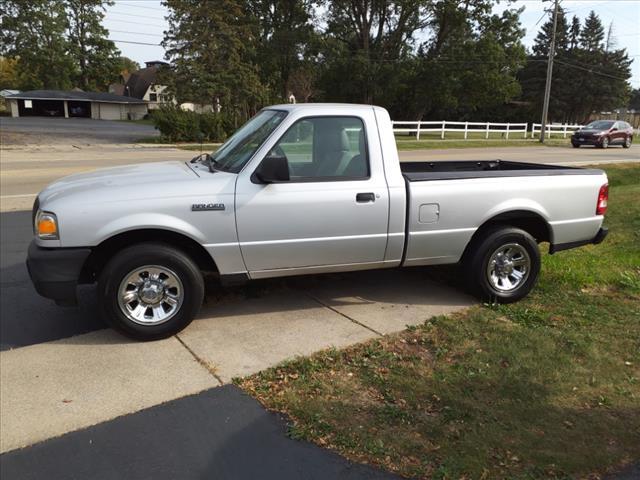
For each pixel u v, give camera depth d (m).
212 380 3.73
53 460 2.92
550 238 5.29
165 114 29.09
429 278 5.87
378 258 4.76
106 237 4.06
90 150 23.50
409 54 43.50
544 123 34.38
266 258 4.44
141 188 4.17
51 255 4.00
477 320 4.69
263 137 4.49
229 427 3.19
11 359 4.04
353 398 3.47
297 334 4.44
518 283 5.17
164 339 4.34
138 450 3.00
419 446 2.98
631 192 11.78
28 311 5.06
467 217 4.88
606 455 2.90
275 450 2.98
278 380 3.72
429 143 29.16
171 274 4.27
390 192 4.60
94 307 5.16
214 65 34.88
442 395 3.48
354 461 2.88
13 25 67.81
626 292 5.44
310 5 44.03
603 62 72.00
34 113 63.06
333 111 4.54
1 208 9.88
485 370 3.79
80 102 64.56
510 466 2.81
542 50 74.81
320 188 4.44
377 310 4.96
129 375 3.80
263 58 43.19
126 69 92.06
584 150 27.09
